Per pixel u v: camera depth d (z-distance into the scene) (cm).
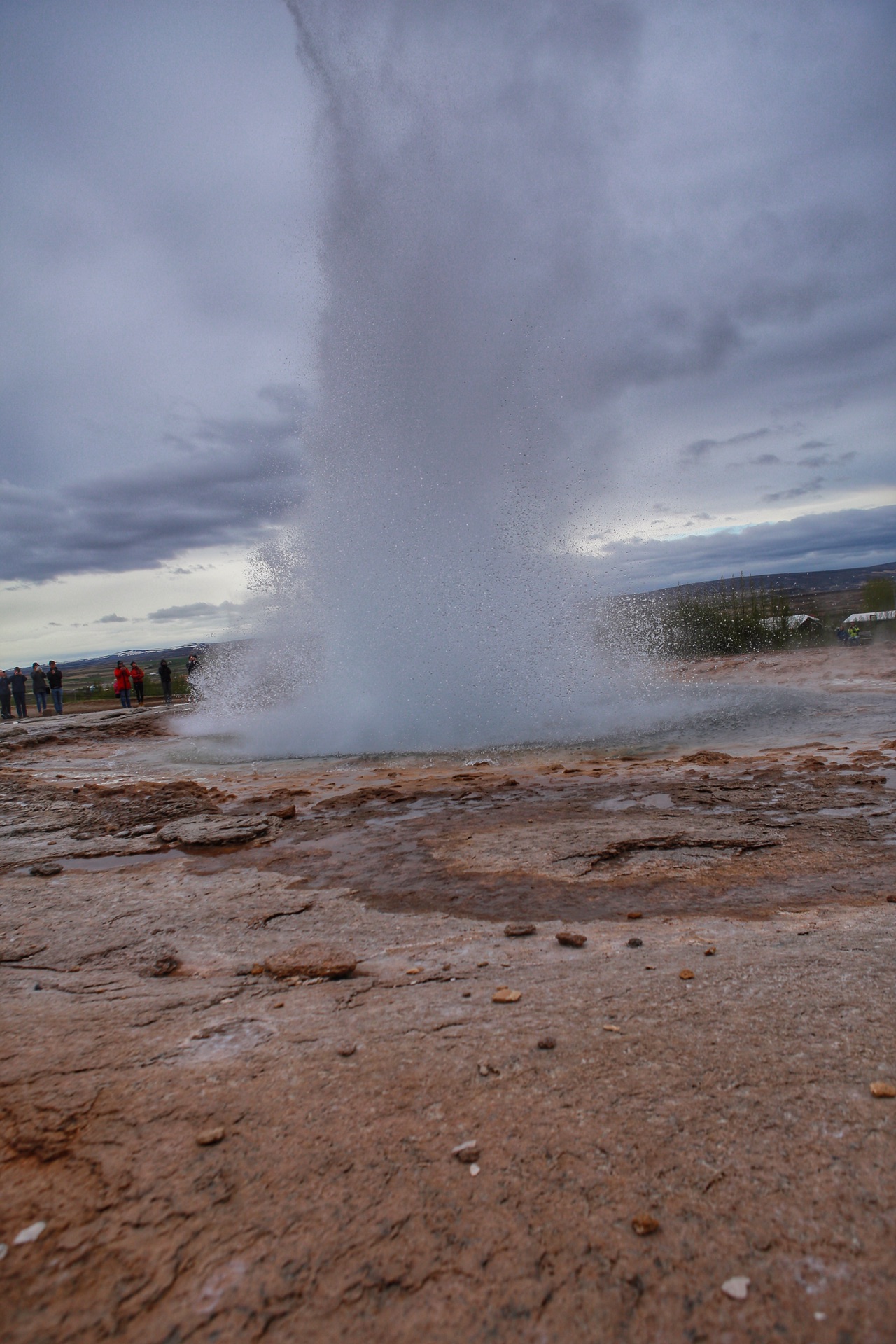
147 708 1912
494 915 314
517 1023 204
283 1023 216
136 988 253
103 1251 130
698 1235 128
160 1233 134
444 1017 212
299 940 297
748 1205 133
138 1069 192
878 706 912
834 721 818
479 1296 119
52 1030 219
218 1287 122
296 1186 144
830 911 291
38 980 265
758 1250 124
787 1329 110
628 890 334
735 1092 165
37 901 365
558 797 530
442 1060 187
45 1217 139
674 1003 210
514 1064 182
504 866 378
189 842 468
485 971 250
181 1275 125
